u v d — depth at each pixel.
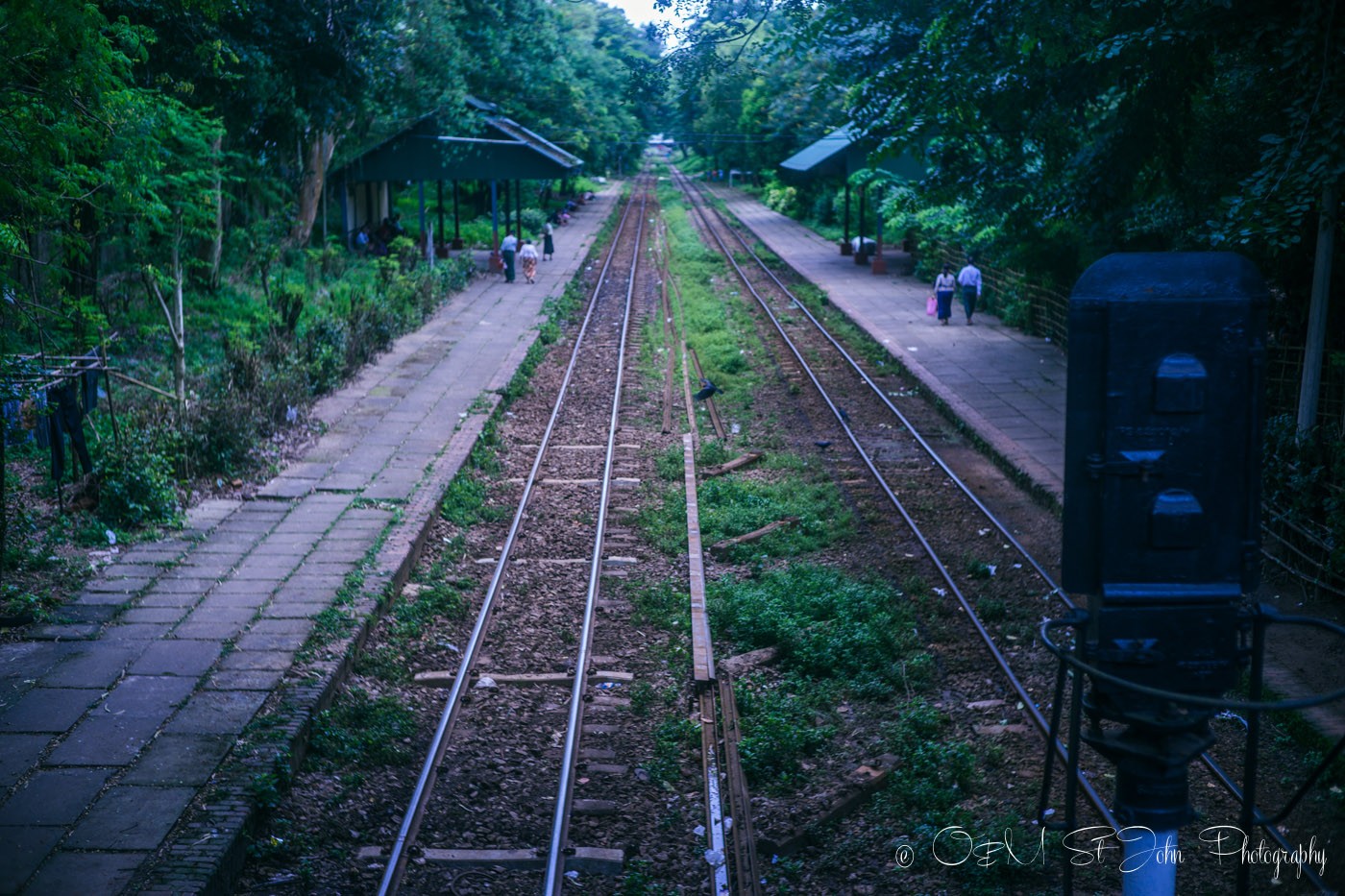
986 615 11.10
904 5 18.09
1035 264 23.56
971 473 16.12
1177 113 13.26
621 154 117.69
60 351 14.44
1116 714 4.25
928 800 7.75
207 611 10.27
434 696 9.48
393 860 6.91
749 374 23.38
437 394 19.97
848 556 13.02
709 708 9.22
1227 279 4.12
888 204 32.34
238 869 6.76
